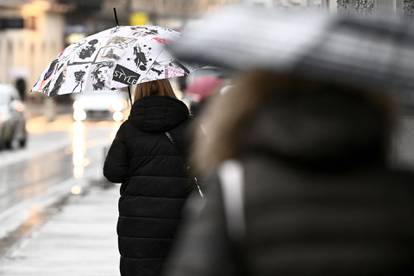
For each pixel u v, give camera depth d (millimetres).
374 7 19672
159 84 13867
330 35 4891
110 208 30219
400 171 4820
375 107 4820
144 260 13156
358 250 4645
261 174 4742
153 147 13172
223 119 4965
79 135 71000
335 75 4723
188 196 13133
